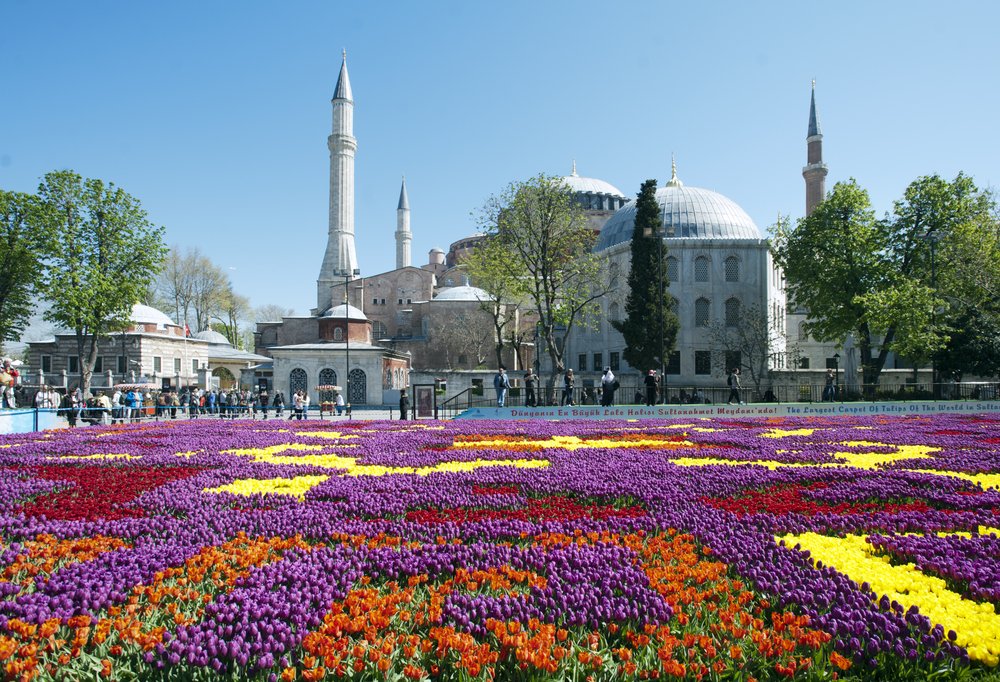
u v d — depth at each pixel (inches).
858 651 161.2
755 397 1811.0
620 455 537.0
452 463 508.7
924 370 2101.4
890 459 512.4
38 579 213.5
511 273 1862.7
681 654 162.4
